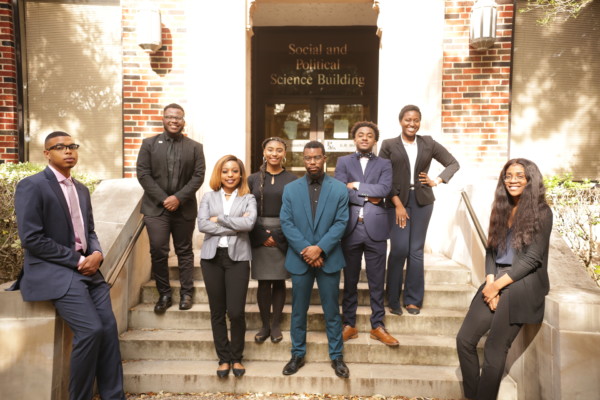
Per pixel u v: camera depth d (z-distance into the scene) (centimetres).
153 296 457
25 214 290
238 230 350
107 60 667
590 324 292
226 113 596
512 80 639
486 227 423
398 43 588
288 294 457
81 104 668
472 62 613
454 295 446
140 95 639
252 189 389
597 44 647
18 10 661
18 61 664
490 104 615
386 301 457
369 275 394
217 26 594
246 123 612
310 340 403
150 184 412
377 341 398
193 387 371
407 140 418
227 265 359
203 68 595
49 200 299
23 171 541
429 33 587
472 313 323
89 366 302
